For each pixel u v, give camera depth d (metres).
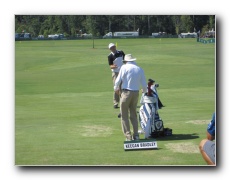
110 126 12.09
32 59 41.56
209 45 53.34
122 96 10.32
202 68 30.30
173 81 23.44
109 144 10.26
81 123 12.52
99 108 15.08
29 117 13.48
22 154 9.51
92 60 39.19
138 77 10.33
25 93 19.80
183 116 13.28
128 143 9.77
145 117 10.73
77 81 25.00
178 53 44.44
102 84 23.31
